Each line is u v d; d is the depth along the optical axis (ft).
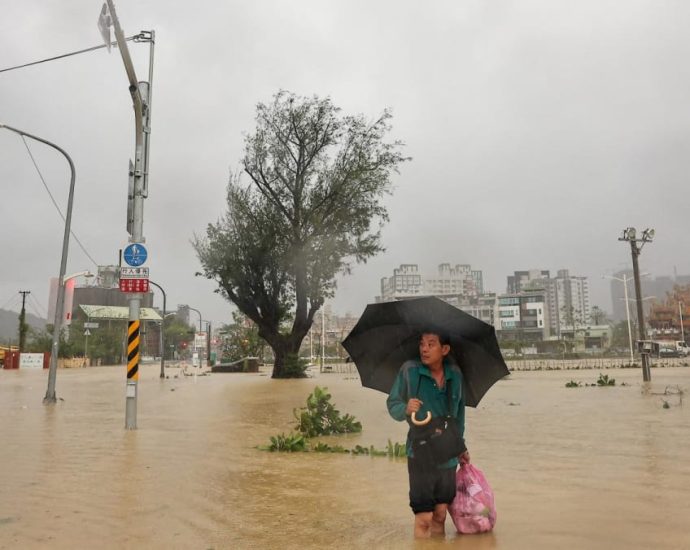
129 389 40.01
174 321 403.54
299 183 122.52
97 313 315.58
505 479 21.66
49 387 63.16
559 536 14.14
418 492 13.87
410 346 14.25
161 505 18.42
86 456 28.25
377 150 124.47
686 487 19.72
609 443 30.07
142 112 41.29
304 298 123.75
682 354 241.55
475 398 14.44
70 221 65.31
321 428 36.45
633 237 88.84
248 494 19.94
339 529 15.43
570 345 300.20
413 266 507.30
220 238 119.96
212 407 57.06
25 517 16.99
